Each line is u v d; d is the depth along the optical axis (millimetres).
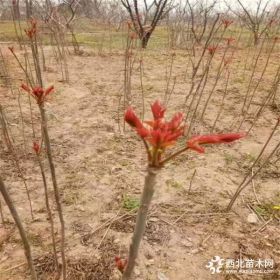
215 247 2320
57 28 7371
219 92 5398
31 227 2396
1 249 2207
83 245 2266
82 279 2020
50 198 2713
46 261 2115
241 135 798
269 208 2729
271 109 4727
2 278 1996
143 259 2182
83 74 6348
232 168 3283
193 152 3516
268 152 3566
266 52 8469
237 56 8383
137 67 6938
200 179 3070
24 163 3189
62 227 1666
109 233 2381
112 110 4543
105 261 2145
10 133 3605
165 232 2422
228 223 2545
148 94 5211
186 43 9203
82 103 4785
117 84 5727
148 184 853
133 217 2551
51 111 4441
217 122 4254
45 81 5695
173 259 2203
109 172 3121
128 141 3738
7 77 5559
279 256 2270
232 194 2889
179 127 789
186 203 2744
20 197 2711
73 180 2973
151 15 11445
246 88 5613
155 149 784
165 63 7379
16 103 4629
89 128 3992
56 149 3492
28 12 5762
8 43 8906
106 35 11562
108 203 2699
